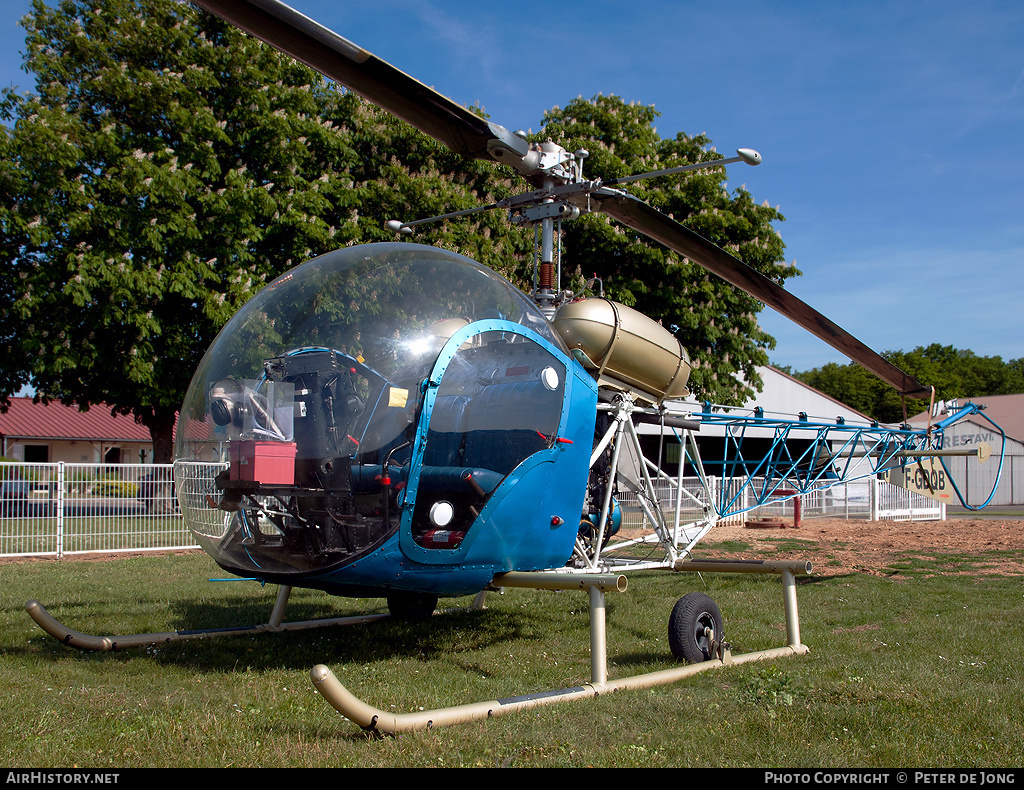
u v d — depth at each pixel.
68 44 15.95
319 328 4.29
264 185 15.84
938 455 8.73
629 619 6.64
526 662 5.02
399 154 17.98
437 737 3.31
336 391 4.11
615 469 5.59
